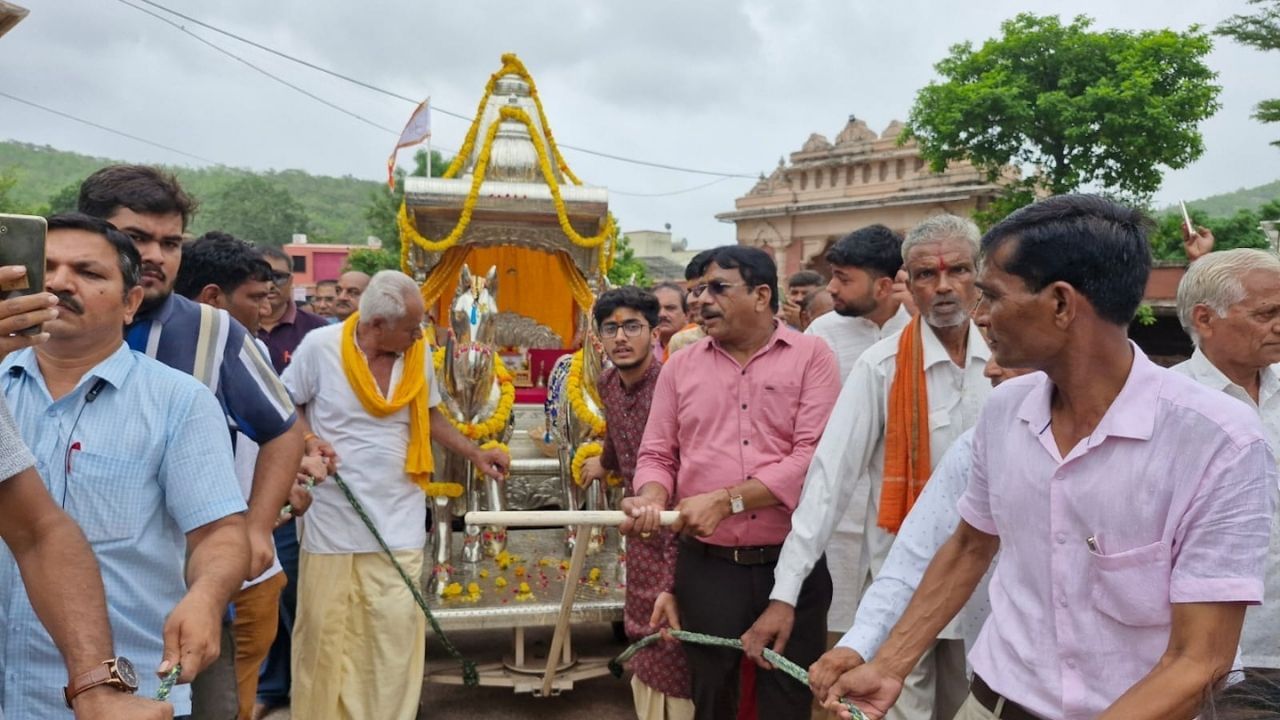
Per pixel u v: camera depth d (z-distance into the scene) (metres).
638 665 3.51
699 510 2.90
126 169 2.67
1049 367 1.74
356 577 4.04
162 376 2.20
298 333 5.65
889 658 2.09
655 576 3.70
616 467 4.30
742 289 3.13
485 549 5.37
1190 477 1.61
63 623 1.71
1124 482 1.67
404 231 6.31
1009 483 1.85
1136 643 1.70
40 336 1.70
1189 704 1.56
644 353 3.94
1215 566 1.57
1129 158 17.86
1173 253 18.52
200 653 1.84
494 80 6.77
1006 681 1.87
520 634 4.64
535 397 6.99
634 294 3.93
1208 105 17.81
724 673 3.10
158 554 2.17
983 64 19.17
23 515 1.73
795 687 3.02
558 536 5.94
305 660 4.02
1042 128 18.42
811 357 3.19
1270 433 2.82
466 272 5.05
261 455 2.70
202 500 2.12
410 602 4.10
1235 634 1.59
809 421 3.12
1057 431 1.79
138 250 2.46
